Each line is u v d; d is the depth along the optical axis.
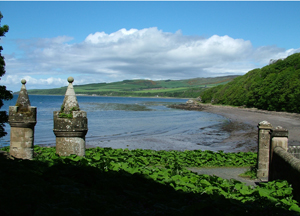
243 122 47.66
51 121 44.25
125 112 71.19
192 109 92.00
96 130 35.75
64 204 4.17
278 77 79.25
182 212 4.66
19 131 9.70
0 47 12.34
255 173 11.45
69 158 7.84
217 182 8.09
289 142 24.56
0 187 4.67
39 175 6.11
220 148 23.27
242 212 5.28
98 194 5.42
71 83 8.88
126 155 13.28
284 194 6.72
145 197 5.60
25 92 9.98
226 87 130.12
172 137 30.00
